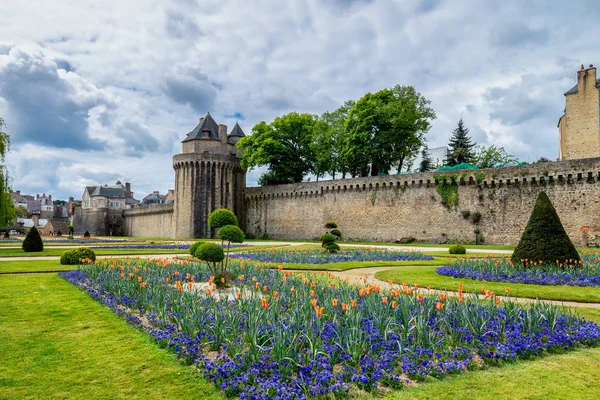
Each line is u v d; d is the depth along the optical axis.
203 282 14.07
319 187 55.88
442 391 5.46
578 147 42.34
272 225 61.47
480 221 42.12
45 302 10.76
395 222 48.34
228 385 5.38
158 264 17.02
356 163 54.84
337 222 53.56
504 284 14.29
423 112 53.50
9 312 9.66
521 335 7.25
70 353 6.85
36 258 24.06
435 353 6.46
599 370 6.20
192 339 7.13
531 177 39.03
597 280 13.96
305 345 6.82
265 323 7.59
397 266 21.14
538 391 5.46
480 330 7.32
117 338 7.63
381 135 51.62
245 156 64.56
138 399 5.23
